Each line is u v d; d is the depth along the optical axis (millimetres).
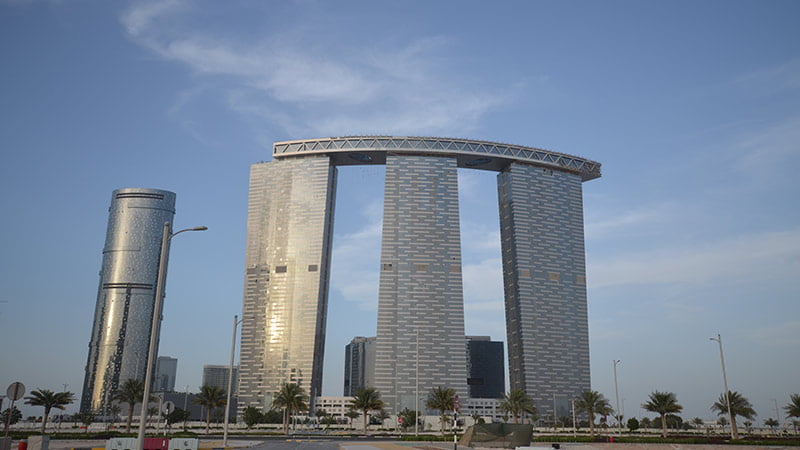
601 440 85250
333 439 98188
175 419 185750
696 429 188875
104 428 132875
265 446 68500
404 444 75750
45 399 105562
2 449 33781
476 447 64062
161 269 32938
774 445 74125
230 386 62281
